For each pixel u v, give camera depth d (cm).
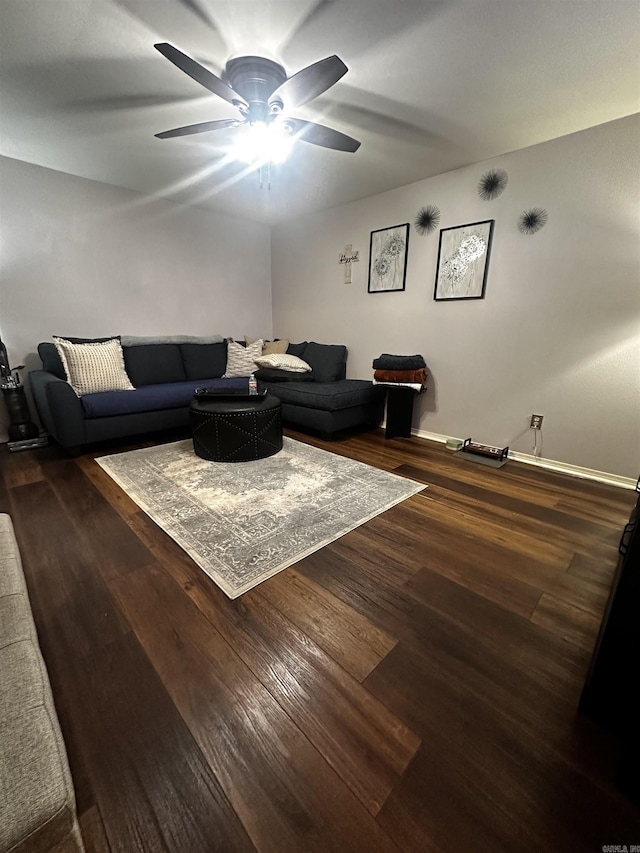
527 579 154
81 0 141
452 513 208
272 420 284
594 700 97
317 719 98
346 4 143
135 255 369
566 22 149
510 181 267
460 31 155
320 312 434
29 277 313
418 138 245
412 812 79
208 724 96
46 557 163
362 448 318
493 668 114
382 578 153
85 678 108
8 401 296
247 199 375
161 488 231
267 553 168
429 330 336
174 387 336
